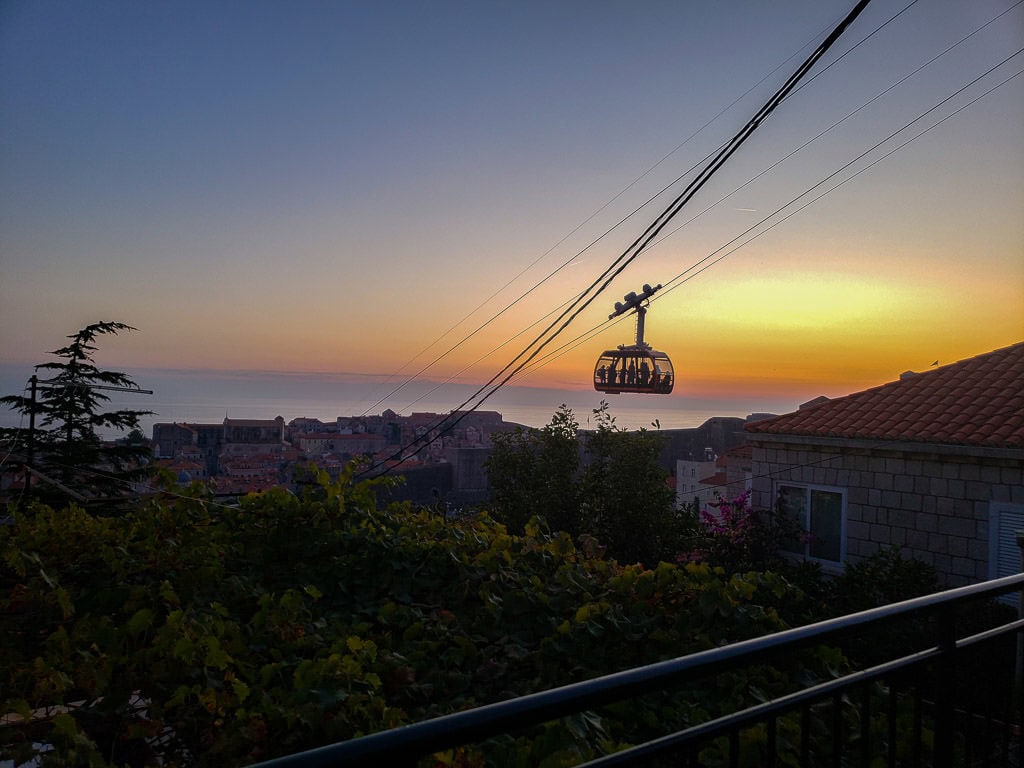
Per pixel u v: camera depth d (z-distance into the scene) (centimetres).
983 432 1104
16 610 375
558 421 1556
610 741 296
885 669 209
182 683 308
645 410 17500
